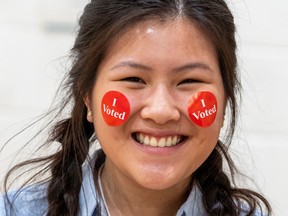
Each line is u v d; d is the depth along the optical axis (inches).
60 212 139.6
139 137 122.8
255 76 235.5
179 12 119.4
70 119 143.6
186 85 121.0
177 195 137.7
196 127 121.6
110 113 121.6
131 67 118.7
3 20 230.2
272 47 235.5
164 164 122.0
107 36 121.8
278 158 239.8
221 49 126.3
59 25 230.5
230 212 143.9
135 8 120.0
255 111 235.9
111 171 137.6
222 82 129.0
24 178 172.1
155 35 118.0
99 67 125.3
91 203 139.1
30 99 231.0
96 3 127.6
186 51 118.7
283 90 237.1
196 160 124.9
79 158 142.4
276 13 234.4
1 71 230.7
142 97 120.1
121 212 138.5
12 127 223.6
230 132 146.7
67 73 160.7
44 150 166.9
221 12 127.7
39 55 230.5
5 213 143.9
